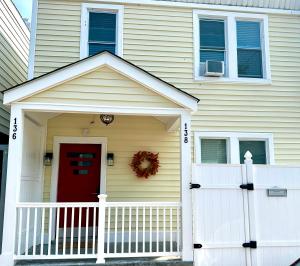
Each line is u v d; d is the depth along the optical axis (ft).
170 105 21.15
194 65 27.81
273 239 20.90
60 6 26.99
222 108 27.55
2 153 22.48
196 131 26.99
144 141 27.04
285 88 28.63
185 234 20.08
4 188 21.30
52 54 26.37
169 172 26.78
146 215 26.23
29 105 19.97
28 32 36.76
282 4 29.66
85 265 18.90
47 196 25.68
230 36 28.60
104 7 27.43
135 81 20.98
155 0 28.07
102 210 19.62
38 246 23.91
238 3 29.07
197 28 28.37
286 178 21.65
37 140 24.93
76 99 20.45
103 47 27.32
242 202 21.07
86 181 26.61
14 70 31.86
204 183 20.90
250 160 21.53
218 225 20.66
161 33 27.91
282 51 29.22
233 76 28.12
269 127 27.86
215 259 20.29
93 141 26.68
